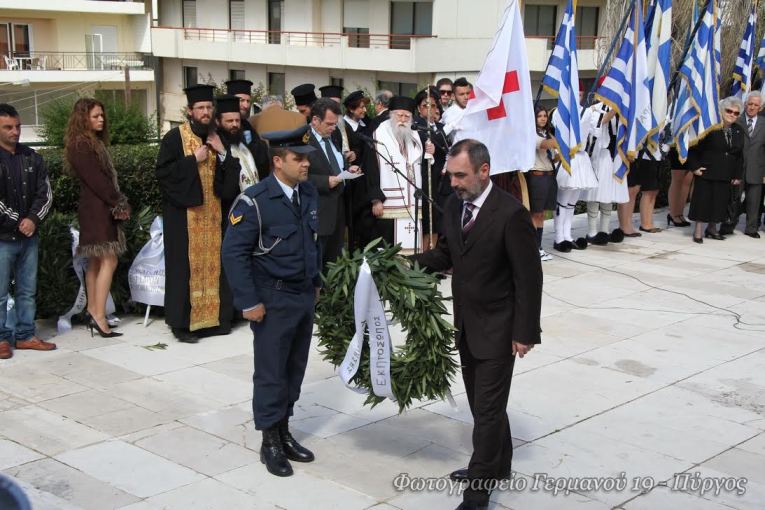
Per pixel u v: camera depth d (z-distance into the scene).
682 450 5.46
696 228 11.62
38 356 6.85
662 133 12.01
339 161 7.97
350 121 9.27
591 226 11.41
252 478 4.93
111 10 35.53
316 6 31.80
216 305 7.39
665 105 11.41
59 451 5.20
